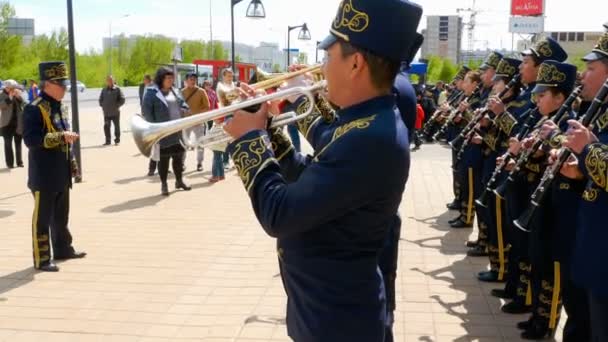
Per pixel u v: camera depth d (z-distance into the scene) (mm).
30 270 5883
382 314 2246
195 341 4320
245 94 2416
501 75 5965
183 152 9922
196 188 10180
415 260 6285
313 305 2170
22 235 7172
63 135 5801
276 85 2740
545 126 4062
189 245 6723
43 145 5762
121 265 6023
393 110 2146
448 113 8117
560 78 4406
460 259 6316
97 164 12852
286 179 2457
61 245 6199
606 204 3025
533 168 4582
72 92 10766
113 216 8086
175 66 19906
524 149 4438
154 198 9312
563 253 3938
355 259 2154
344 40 2090
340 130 2092
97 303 5047
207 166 12727
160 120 9289
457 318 4766
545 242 4098
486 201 5293
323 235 2133
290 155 2480
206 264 6051
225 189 10070
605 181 2924
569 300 3855
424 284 5539
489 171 6035
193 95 10977
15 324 4637
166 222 7770
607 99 3266
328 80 2180
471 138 6051
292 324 2271
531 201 3750
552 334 4301
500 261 5547
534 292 4324
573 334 3885
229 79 8578
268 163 2096
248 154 2111
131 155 14305
